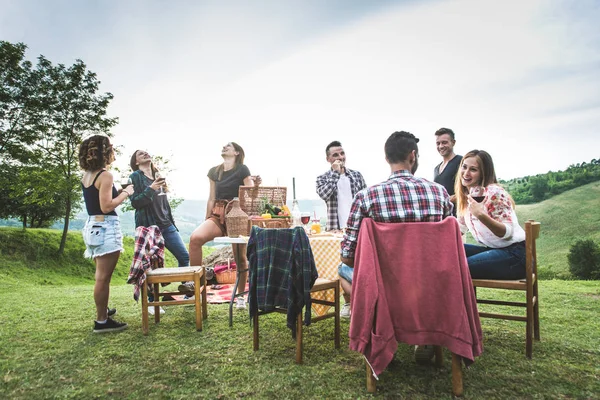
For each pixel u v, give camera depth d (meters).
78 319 3.70
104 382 2.15
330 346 2.73
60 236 22.48
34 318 3.75
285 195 4.03
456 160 4.56
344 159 4.40
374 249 2.01
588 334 2.84
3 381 2.17
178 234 4.27
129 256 22.03
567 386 1.98
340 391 2.00
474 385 2.02
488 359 2.37
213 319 3.56
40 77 21.58
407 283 1.96
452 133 4.61
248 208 3.84
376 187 2.15
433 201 2.09
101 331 3.14
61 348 2.75
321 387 2.05
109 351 2.67
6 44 20.59
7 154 21.34
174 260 21.72
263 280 2.58
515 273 2.55
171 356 2.56
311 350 2.65
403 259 1.97
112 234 3.17
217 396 1.96
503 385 2.01
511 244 2.58
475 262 2.60
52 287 7.99
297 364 2.39
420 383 2.07
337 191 4.31
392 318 1.97
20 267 17.36
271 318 3.56
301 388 2.04
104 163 3.22
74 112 21.98
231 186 4.25
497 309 3.74
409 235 1.97
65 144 22.44
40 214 31.56
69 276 19.00
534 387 1.98
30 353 2.64
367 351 1.96
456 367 1.91
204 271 3.55
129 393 2.01
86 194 3.18
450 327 1.89
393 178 2.21
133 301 4.71
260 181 3.96
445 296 1.91
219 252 8.34
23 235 20.41
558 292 4.64
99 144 3.20
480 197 2.68
